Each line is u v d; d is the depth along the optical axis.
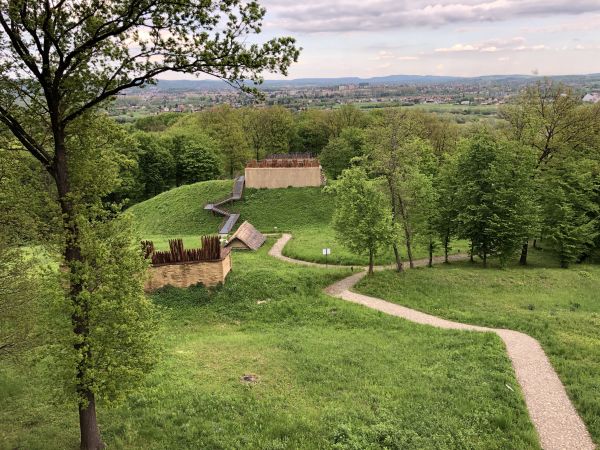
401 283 31.67
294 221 54.50
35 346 11.88
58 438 12.81
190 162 77.31
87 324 11.38
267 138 93.81
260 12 11.30
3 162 11.93
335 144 74.94
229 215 54.75
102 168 12.47
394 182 33.88
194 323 24.92
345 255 41.72
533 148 41.91
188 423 13.63
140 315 12.41
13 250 12.39
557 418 14.51
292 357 19.44
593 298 30.75
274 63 11.67
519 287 31.94
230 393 15.79
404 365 18.84
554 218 41.16
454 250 47.38
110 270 11.42
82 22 10.98
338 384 16.84
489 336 21.58
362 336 22.89
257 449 12.50
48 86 10.93
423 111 79.00
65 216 11.15
